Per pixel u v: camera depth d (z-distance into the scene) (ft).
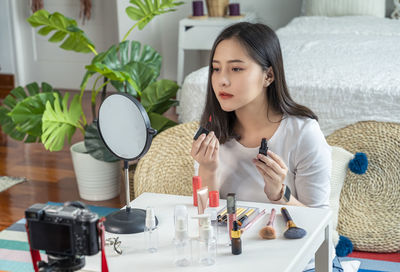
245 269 3.51
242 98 4.44
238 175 4.95
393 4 12.92
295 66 8.73
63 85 17.39
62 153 11.75
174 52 15.85
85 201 9.30
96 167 9.09
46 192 9.75
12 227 8.37
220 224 4.13
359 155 6.84
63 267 2.91
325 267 4.44
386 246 7.03
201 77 8.79
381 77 7.91
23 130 8.62
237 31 4.43
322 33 11.41
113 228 4.11
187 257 3.70
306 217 4.21
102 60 9.04
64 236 2.84
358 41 10.39
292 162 4.86
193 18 13.74
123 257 3.75
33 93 9.43
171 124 8.61
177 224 3.62
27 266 7.19
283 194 4.48
